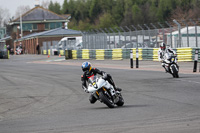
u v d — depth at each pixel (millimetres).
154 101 42688
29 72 95500
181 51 105750
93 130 28297
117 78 70625
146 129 27469
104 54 138250
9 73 95312
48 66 115750
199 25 107938
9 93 58000
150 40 119750
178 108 36750
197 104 38656
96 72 40469
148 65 100438
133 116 33531
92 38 155000
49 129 29891
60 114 38125
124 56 129625
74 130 28766
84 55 148500
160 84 58219
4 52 195375
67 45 191000
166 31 112938
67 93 54906
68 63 128375
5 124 34125
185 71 77438
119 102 40469
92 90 39562
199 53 101438
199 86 53406
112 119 32656
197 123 28609
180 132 25812
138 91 52219
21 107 45062
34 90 60219
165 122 29797
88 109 40281
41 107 44125
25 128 31078
